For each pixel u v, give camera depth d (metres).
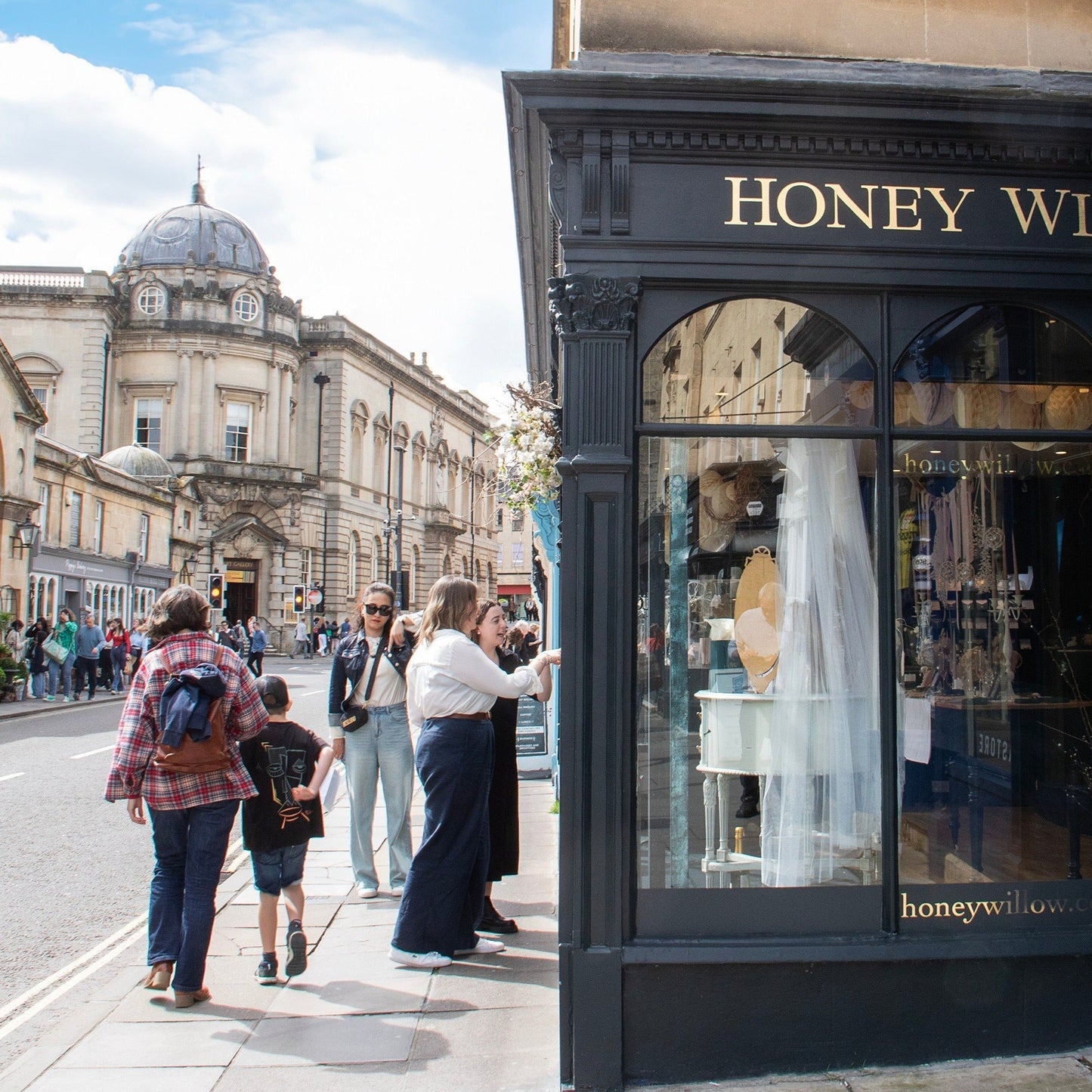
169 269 50.84
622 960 4.13
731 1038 4.16
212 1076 4.08
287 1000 4.87
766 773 4.59
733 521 4.59
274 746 5.16
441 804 5.32
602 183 4.33
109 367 49.53
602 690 4.22
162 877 5.02
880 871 4.57
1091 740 4.89
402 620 6.78
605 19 4.60
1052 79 4.71
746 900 4.32
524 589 81.31
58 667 24.25
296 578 50.84
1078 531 4.89
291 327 53.31
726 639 4.59
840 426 4.55
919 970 4.25
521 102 5.19
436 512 68.25
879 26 4.73
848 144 4.38
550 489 6.85
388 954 5.51
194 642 4.98
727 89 4.21
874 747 4.67
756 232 4.35
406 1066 4.18
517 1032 4.49
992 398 4.72
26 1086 4.00
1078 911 4.44
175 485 40.94
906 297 4.50
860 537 4.70
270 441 51.72
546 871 7.37
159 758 4.74
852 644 4.66
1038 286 4.47
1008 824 4.78
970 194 4.46
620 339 4.31
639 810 4.50
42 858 8.02
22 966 5.58
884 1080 4.08
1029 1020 4.28
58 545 29.14
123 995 4.95
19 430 25.45
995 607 4.85
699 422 4.52
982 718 4.82
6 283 48.78
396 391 63.44
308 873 7.38
